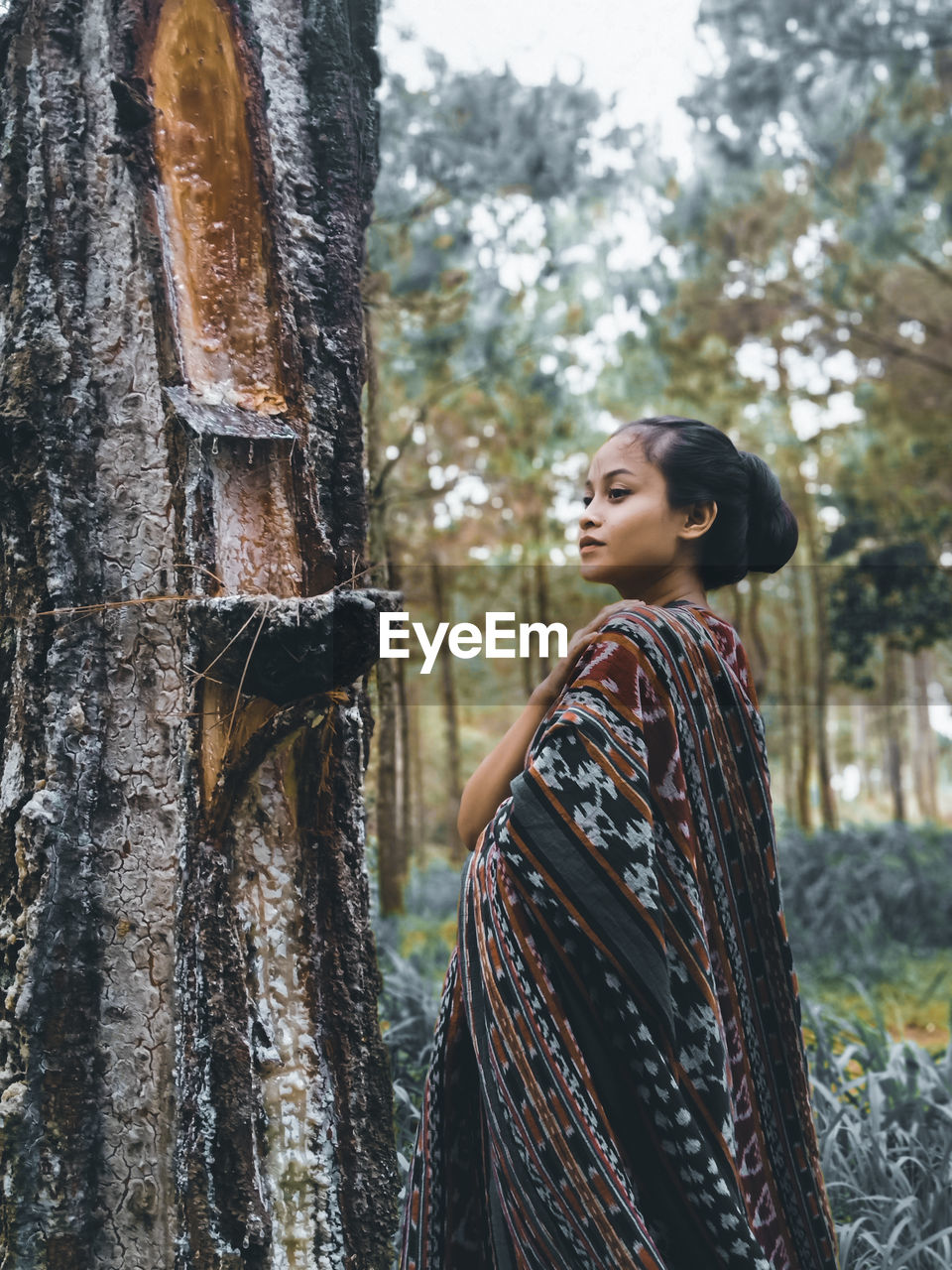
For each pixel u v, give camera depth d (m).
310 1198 1.80
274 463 1.87
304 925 1.87
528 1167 1.52
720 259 9.38
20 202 1.91
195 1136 1.74
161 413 1.85
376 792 4.14
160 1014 1.80
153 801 1.84
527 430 9.77
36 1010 1.77
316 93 2.01
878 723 21.34
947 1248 2.50
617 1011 1.52
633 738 1.57
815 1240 1.69
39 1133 1.76
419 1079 3.32
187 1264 1.72
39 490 1.85
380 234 6.62
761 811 1.70
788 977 1.70
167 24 1.86
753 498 1.87
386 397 8.16
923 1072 3.36
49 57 1.91
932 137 8.45
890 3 8.17
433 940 6.84
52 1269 1.74
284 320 1.90
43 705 1.84
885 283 9.26
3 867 1.84
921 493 10.63
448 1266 1.69
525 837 1.56
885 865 9.49
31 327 1.86
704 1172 1.50
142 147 1.83
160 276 1.84
